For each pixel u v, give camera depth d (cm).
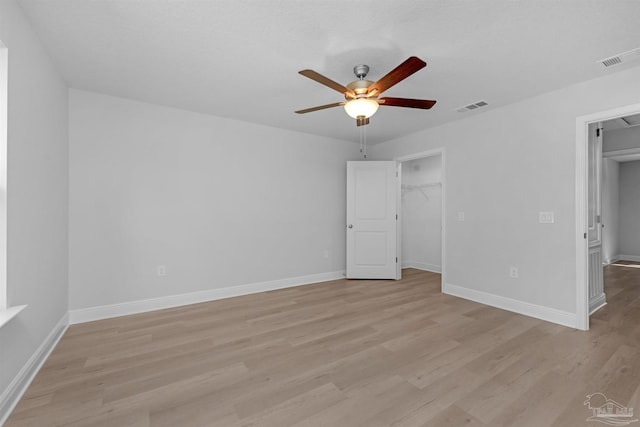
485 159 346
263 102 323
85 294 290
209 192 363
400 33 197
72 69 248
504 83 272
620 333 259
